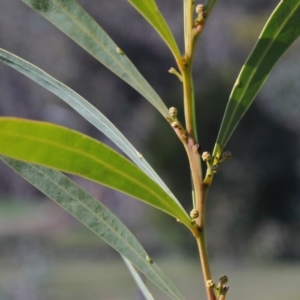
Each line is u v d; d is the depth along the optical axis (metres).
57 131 0.71
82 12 0.82
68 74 7.83
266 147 6.71
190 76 0.78
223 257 6.49
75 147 0.72
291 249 6.52
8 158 0.79
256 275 5.74
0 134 0.70
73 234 7.75
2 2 7.72
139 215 6.87
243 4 8.51
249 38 8.18
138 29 7.71
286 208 6.62
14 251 6.49
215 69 7.38
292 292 4.88
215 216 6.57
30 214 8.94
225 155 0.78
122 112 7.59
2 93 8.09
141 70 7.69
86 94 7.75
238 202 6.58
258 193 6.62
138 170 0.75
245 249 6.54
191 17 0.78
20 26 7.79
